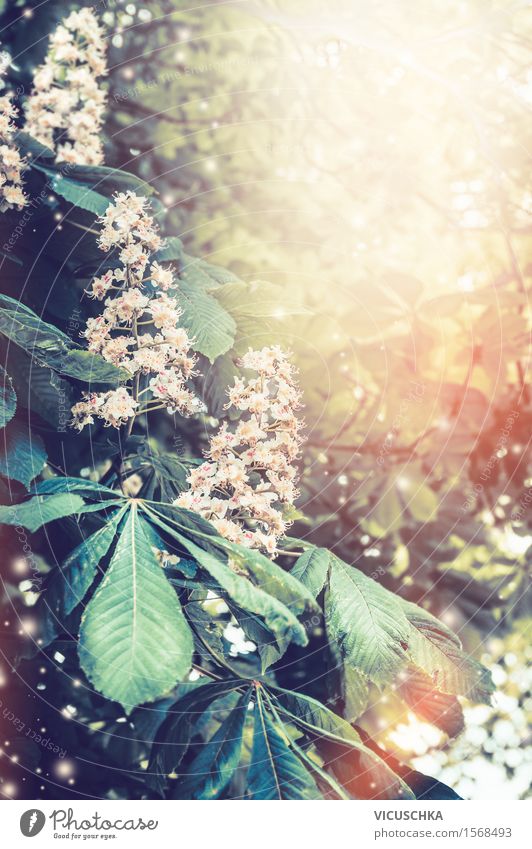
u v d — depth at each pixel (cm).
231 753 100
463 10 177
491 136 178
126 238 107
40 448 103
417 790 110
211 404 114
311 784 95
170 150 176
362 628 99
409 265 177
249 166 183
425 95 183
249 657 130
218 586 98
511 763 187
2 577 112
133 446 112
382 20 175
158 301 105
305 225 180
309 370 159
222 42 183
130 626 87
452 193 179
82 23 131
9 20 148
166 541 96
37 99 126
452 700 113
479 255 177
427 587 163
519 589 170
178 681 86
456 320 162
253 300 115
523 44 174
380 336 159
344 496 160
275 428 107
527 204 175
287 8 176
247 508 103
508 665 177
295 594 96
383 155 184
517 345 161
